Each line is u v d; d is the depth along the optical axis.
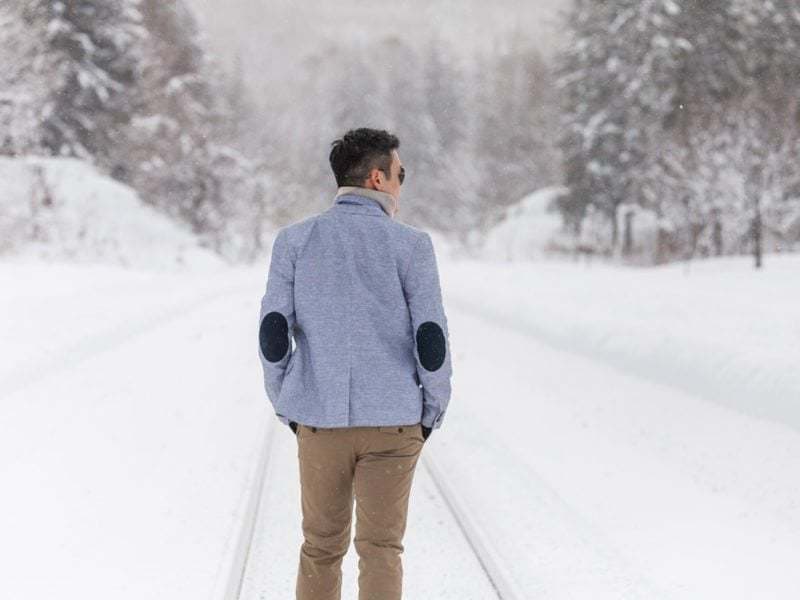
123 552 4.14
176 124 46.38
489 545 4.29
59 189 33.34
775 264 27.20
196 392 7.98
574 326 11.39
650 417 7.01
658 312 11.90
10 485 5.04
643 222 47.97
